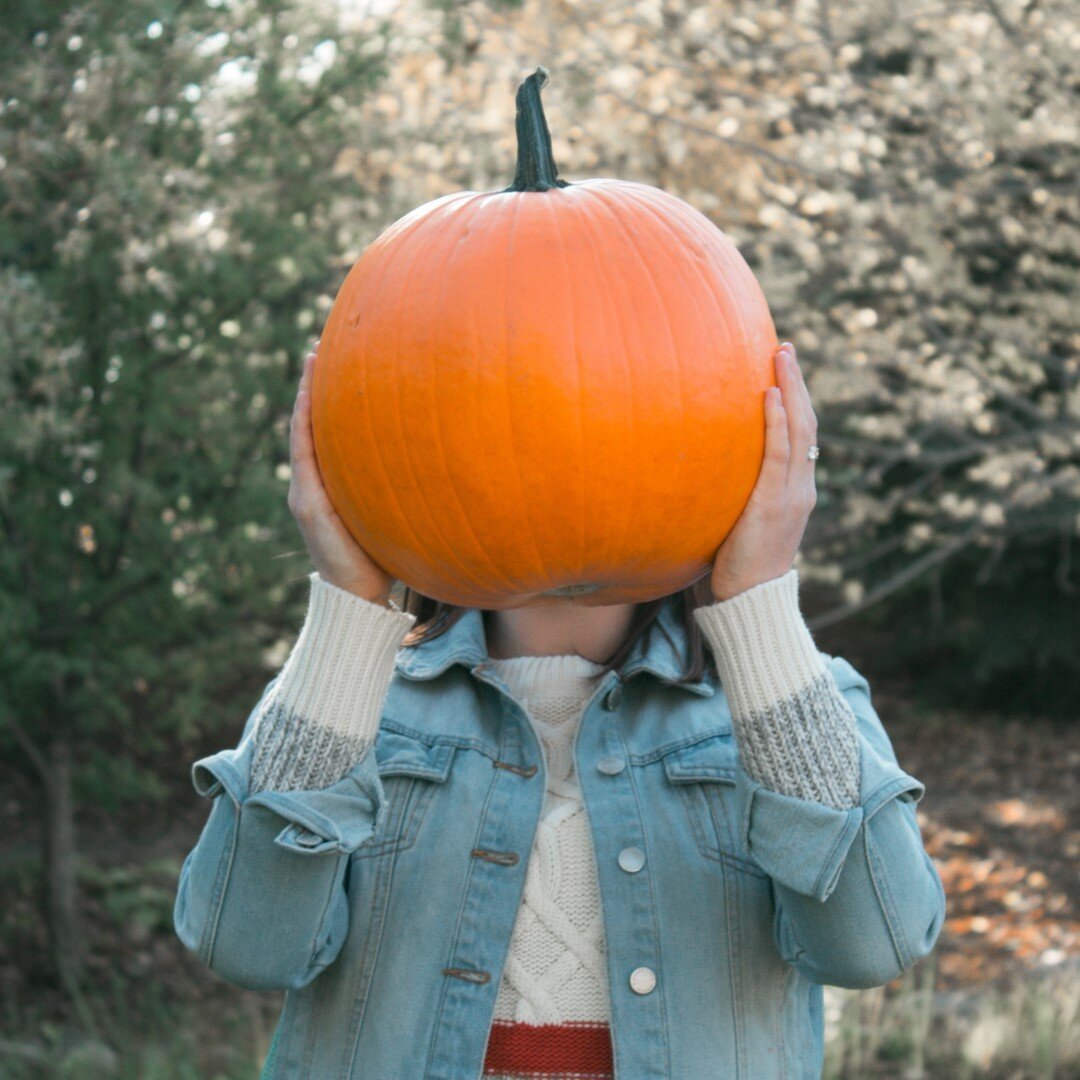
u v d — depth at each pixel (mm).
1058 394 7367
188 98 5309
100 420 5504
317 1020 1672
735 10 7074
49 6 5199
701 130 6449
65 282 5273
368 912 1667
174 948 6840
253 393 5770
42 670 5797
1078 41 6137
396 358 1511
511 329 1475
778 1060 1644
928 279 6309
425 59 6984
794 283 6531
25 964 6441
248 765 1581
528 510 1491
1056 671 11867
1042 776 10578
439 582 1582
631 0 7023
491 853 1650
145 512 5734
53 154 4793
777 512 1556
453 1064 1595
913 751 11281
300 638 1635
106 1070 4969
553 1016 1619
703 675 1772
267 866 1548
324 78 5664
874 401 7609
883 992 5652
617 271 1511
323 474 1597
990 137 6137
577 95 6504
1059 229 6480
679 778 1671
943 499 7129
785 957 1624
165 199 4949
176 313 5523
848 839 1496
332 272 6020
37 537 5699
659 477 1489
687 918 1626
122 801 8930
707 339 1517
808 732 1532
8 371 4582
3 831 8203
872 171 6418
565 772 1719
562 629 1781
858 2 6566
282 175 5809
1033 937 7410
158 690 6645
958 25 6348
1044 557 10898
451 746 1720
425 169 6824
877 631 13242
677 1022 1592
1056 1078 4773
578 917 1646
